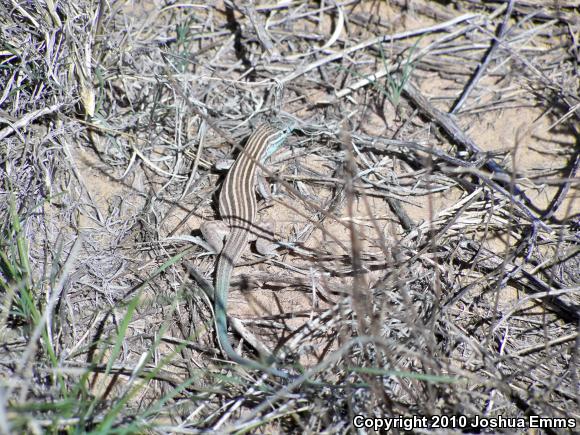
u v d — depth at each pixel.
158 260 4.59
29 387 3.55
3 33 4.74
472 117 5.82
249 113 5.71
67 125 5.00
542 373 4.05
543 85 5.96
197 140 5.40
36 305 4.03
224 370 4.00
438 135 5.62
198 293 4.39
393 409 3.68
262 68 5.99
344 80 5.99
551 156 5.52
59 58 4.84
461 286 4.53
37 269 4.36
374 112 5.80
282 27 6.32
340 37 6.28
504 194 4.94
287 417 3.72
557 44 6.32
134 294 4.39
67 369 3.27
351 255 4.66
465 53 6.27
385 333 4.12
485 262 4.66
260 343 4.08
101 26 5.12
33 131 4.89
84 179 5.02
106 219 4.84
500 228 4.93
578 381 3.98
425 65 6.13
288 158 5.46
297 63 6.10
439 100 5.93
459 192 5.24
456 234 4.85
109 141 5.23
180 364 4.04
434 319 3.89
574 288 4.26
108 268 4.52
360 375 3.84
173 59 5.75
